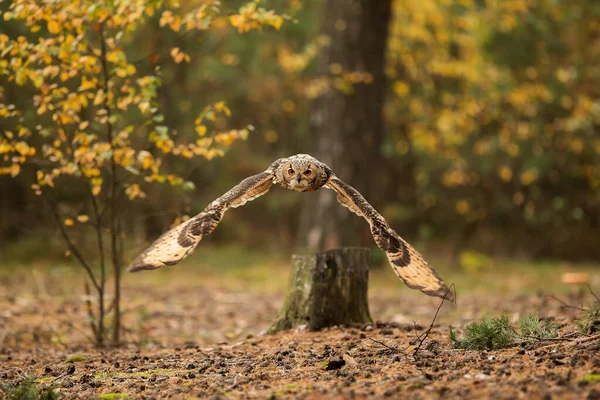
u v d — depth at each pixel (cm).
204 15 1000
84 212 1767
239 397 632
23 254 2217
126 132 1030
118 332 1095
